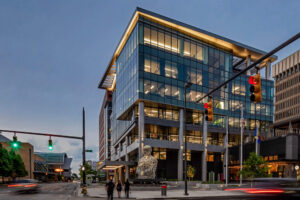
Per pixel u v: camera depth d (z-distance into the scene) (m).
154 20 49.78
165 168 54.38
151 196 22.94
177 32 52.50
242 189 12.77
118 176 69.00
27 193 26.42
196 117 53.91
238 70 69.06
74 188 41.38
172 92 50.06
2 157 58.16
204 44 56.31
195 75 53.78
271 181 12.07
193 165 57.59
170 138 51.91
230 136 60.62
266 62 68.12
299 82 95.00
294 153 42.09
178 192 27.77
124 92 56.53
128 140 59.28
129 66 52.97
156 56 49.00
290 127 52.34
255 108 62.56
